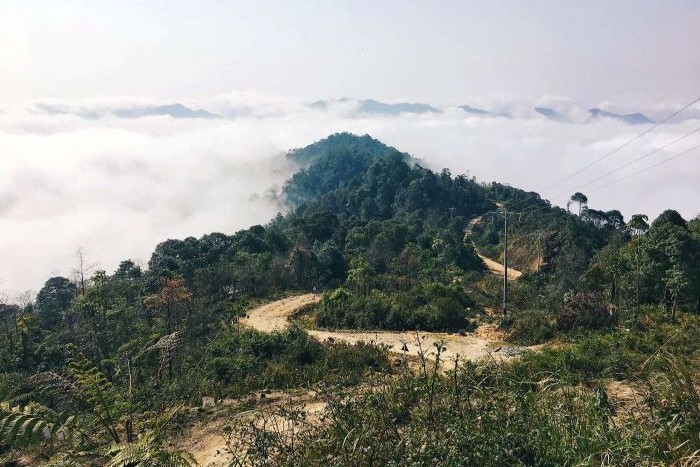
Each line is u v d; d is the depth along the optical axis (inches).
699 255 1007.6
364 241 2691.9
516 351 845.2
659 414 162.1
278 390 534.6
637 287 1053.8
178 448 346.9
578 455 142.6
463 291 1432.1
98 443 239.5
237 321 1266.0
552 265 2341.3
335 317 1259.2
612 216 3538.4
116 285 1514.5
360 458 153.2
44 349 1020.5
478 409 169.9
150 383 514.9
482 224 4111.7
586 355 467.2
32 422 216.2
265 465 167.9
